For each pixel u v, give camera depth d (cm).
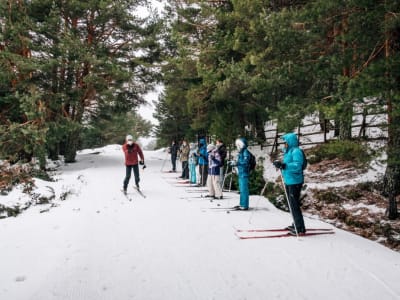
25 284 380
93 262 443
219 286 371
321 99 759
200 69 1318
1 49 1486
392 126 656
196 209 796
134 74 1900
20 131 1330
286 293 354
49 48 1505
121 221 673
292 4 1135
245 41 1189
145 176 1481
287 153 601
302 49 789
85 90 1677
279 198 1035
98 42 1781
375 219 789
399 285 372
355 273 406
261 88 959
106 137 4106
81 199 927
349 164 1165
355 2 639
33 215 765
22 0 1494
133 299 342
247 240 546
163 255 470
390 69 602
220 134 1435
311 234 581
